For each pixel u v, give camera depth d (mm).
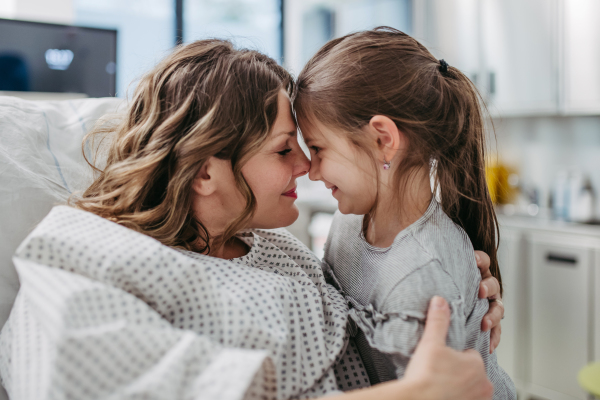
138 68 1030
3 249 837
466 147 818
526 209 2730
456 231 772
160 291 621
